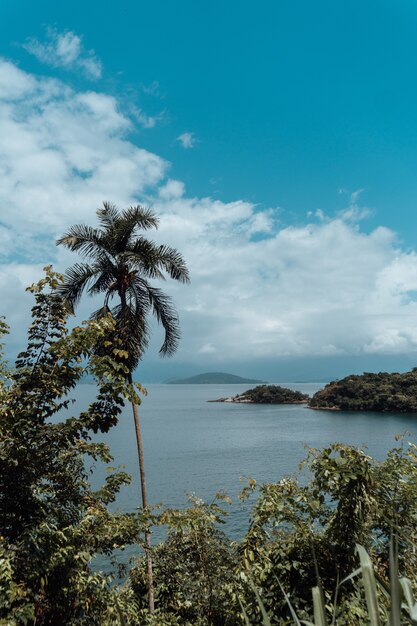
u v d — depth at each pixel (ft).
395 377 497.46
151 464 184.34
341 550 17.60
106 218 52.95
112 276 51.24
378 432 292.20
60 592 16.16
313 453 20.34
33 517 17.21
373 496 18.15
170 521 20.56
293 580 18.16
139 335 48.26
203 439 271.08
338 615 14.23
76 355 18.79
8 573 13.89
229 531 72.49
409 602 5.84
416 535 17.33
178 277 52.85
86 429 20.26
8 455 16.71
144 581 35.91
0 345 21.31
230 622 19.29
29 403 18.39
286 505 19.97
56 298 19.88
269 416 444.96
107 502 22.21
